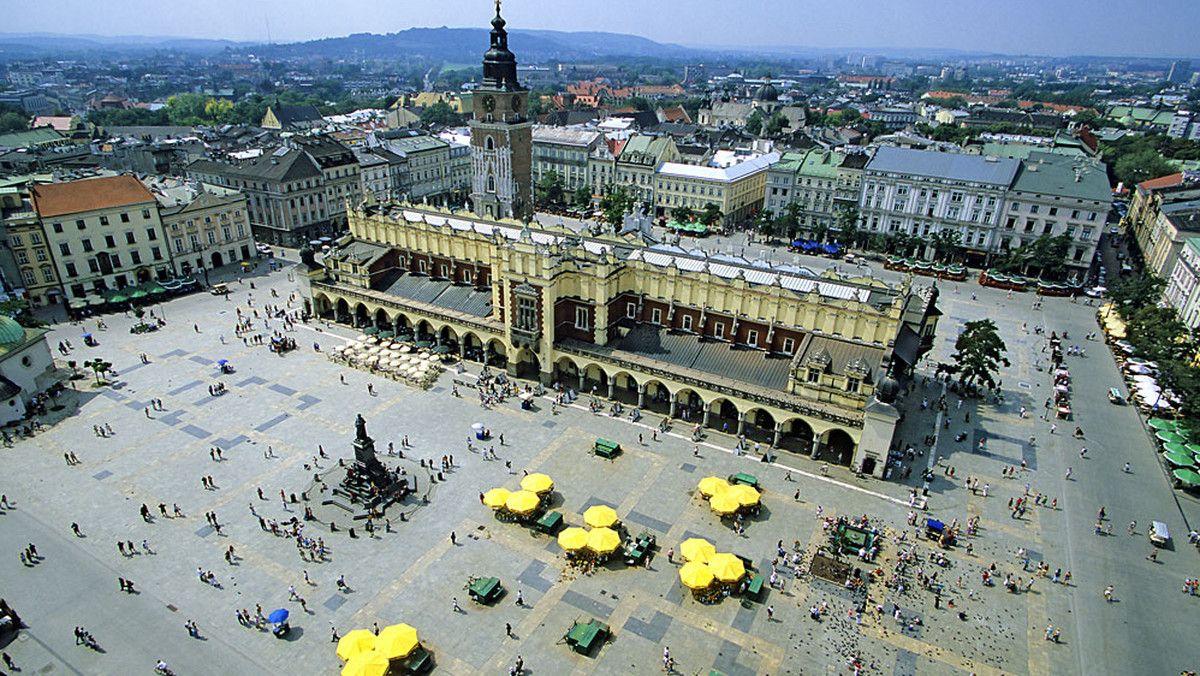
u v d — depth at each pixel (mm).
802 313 88812
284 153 172750
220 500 76125
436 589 64188
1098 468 85750
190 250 147250
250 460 83625
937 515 76062
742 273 90875
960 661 57656
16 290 123750
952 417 97062
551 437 89938
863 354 84875
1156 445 91312
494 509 75312
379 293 119438
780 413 85250
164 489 77750
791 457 86750
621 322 102062
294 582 64750
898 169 170125
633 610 62375
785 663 57125
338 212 183000
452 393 101000
